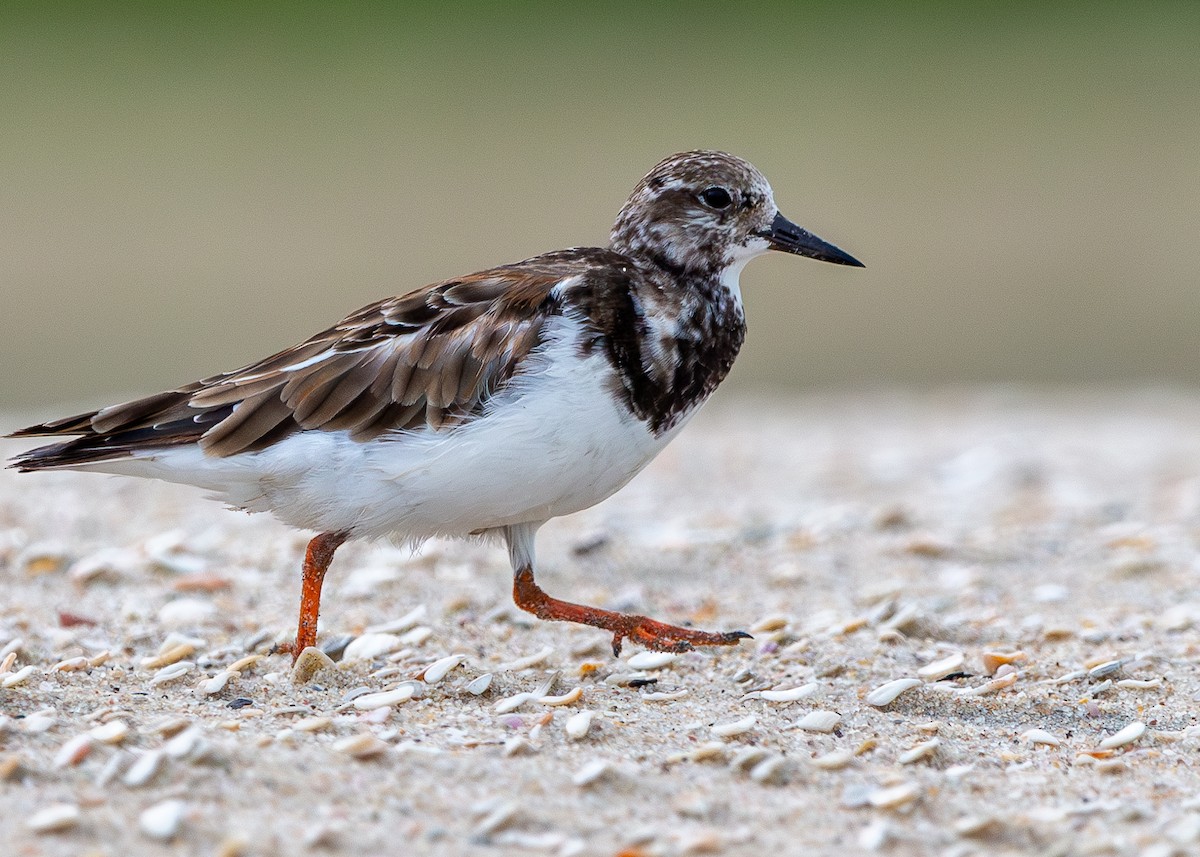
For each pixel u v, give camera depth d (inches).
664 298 341.4
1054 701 340.2
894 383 975.0
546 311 328.5
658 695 336.5
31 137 1304.1
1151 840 259.0
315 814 256.2
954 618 410.6
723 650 376.2
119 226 1175.0
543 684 343.0
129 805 254.5
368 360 330.6
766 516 548.1
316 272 1101.1
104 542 496.4
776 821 265.9
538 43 1509.6
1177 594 442.9
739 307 362.6
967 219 1246.3
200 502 553.0
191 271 1104.2
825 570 476.1
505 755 287.7
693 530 523.5
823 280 1182.9
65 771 265.0
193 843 243.4
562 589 456.4
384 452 325.4
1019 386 960.3
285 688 331.9
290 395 330.3
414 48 1477.6
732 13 1550.2
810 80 1462.8
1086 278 1149.7
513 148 1323.8
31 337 988.6
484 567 468.4
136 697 323.3
